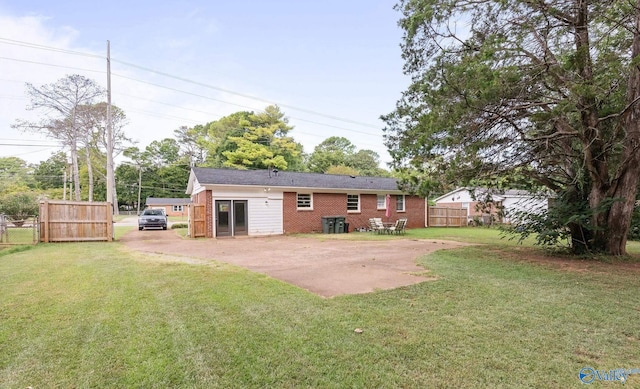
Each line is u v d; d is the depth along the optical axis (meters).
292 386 2.52
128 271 6.82
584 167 8.57
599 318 3.97
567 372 2.71
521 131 7.82
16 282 5.80
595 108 7.51
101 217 13.52
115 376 2.65
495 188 10.66
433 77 7.91
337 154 47.81
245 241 13.95
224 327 3.66
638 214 9.15
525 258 8.51
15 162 52.47
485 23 7.58
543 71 6.77
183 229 21.62
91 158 42.09
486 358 2.94
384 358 2.95
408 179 9.26
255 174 19.08
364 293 5.07
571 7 7.01
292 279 6.13
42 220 12.38
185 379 2.61
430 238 14.83
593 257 8.23
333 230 18.53
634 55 7.38
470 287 5.43
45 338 3.36
